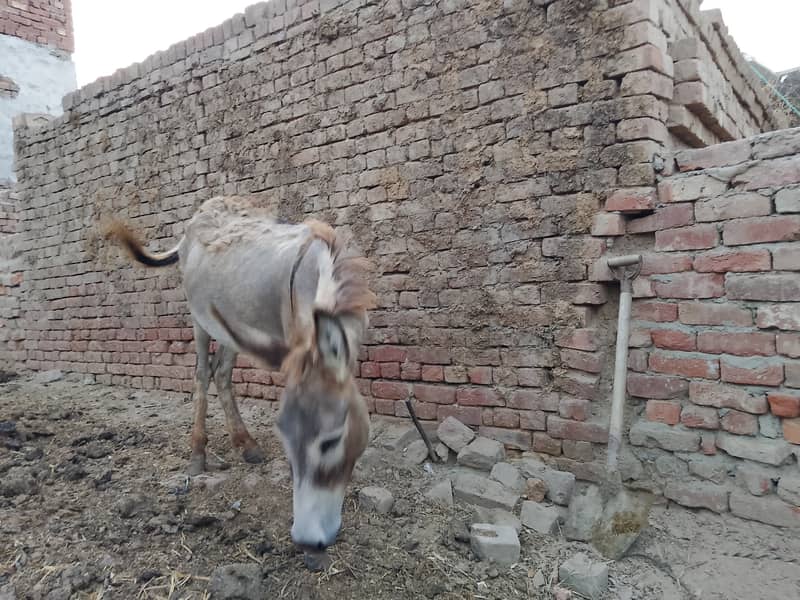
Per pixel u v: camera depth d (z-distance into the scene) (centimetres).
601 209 330
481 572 266
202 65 526
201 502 317
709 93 350
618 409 305
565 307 340
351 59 425
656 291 316
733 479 286
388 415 417
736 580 252
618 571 269
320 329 193
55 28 1040
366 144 421
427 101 390
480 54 366
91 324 653
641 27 312
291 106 465
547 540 292
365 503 314
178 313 561
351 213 432
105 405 548
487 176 368
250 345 296
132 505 306
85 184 645
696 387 300
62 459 379
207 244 338
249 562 264
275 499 320
